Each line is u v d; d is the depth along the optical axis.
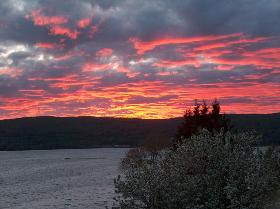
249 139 12.90
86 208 21.70
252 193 11.60
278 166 14.19
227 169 12.23
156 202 11.70
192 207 11.63
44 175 52.38
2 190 34.22
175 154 13.00
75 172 56.88
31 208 22.77
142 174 11.88
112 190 31.05
